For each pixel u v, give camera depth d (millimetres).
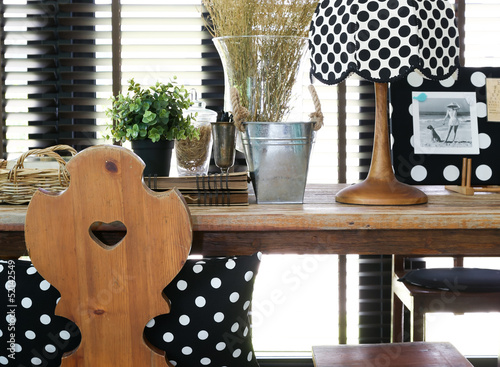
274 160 1495
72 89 2588
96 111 2607
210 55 2562
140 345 1080
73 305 1075
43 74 2586
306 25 1656
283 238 1333
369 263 2641
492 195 1750
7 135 2600
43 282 1154
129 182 1046
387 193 1496
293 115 1652
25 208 1409
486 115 1907
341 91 2568
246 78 1617
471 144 1893
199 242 1337
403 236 1332
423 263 2635
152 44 2555
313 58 1495
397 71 1367
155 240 1055
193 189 1468
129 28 2557
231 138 1711
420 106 1902
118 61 2549
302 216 1295
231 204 1471
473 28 2551
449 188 1904
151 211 1050
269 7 1627
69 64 2584
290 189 1515
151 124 1600
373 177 1539
